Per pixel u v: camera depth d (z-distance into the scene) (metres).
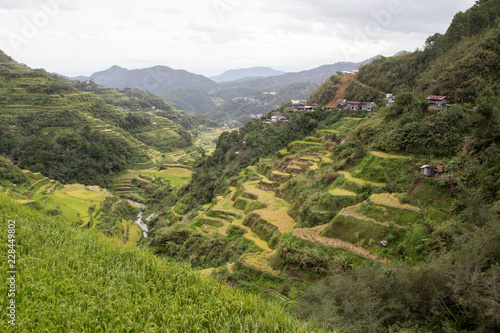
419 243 31.11
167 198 109.06
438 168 37.34
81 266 24.23
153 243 62.06
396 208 35.66
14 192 74.94
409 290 22.31
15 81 148.38
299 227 43.72
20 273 21.78
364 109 90.19
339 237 36.53
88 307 19.66
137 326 18.66
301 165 67.25
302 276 34.62
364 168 46.19
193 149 182.88
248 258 40.09
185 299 21.84
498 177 31.42
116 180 129.00
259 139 100.19
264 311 20.83
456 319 20.44
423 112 49.56
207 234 57.91
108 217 83.50
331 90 108.94
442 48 83.06
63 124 134.75
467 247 22.47
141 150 156.00
